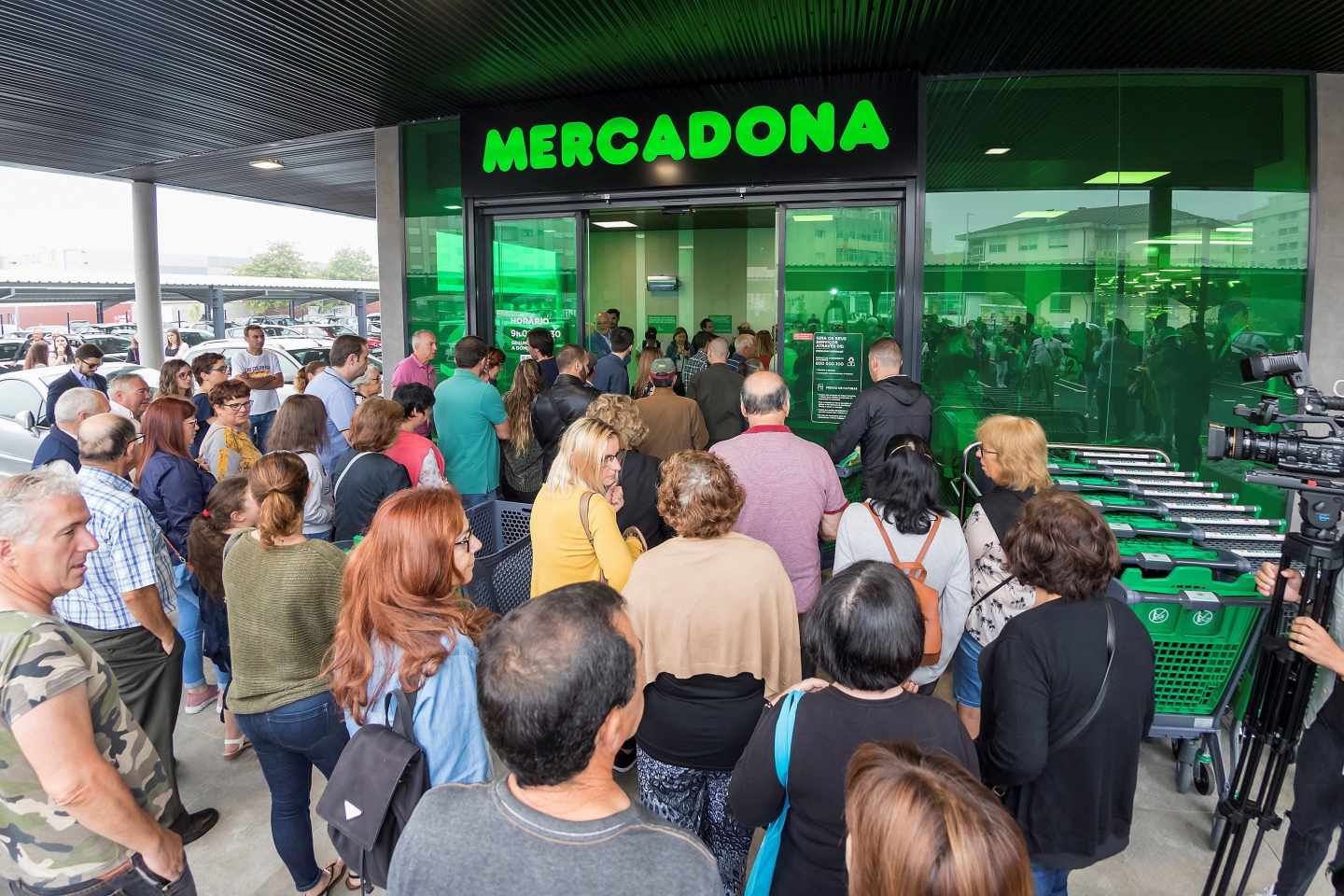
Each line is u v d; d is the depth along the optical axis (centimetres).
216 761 346
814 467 289
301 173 1070
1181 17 471
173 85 635
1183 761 308
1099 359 593
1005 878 88
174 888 173
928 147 585
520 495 488
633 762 329
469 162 690
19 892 163
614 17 476
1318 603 205
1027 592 254
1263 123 568
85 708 153
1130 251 583
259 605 220
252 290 2469
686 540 217
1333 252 574
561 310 686
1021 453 267
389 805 155
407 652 159
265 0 457
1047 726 179
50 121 763
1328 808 214
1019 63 559
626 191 647
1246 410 243
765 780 150
